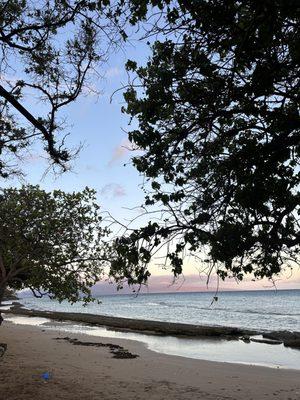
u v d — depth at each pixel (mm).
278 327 40531
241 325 43125
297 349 24562
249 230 5633
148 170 6207
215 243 5641
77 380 13414
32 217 14852
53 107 7820
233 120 6578
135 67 5926
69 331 34375
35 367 15523
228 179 5992
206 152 6223
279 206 6027
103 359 19047
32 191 15203
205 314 62188
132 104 5992
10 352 19781
